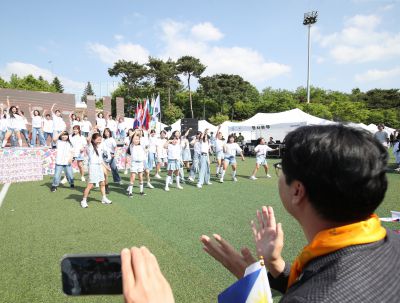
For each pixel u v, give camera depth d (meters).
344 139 0.62
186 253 3.75
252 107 48.34
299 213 0.71
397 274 0.58
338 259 0.58
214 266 3.37
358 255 0.58
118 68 41.75
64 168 8.45
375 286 0.54
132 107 44.12
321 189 0.62
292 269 0.71
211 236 4.38
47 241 4.20
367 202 0.62
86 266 0.68
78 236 4.41
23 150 9.66
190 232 4.60
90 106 26.16
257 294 0.78
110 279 0.67
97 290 0.67
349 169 0.59
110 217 5.45
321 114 40.16
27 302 2.67
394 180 9.53
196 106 48.88
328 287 0.53
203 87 45.78
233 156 10.09
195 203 6.67
